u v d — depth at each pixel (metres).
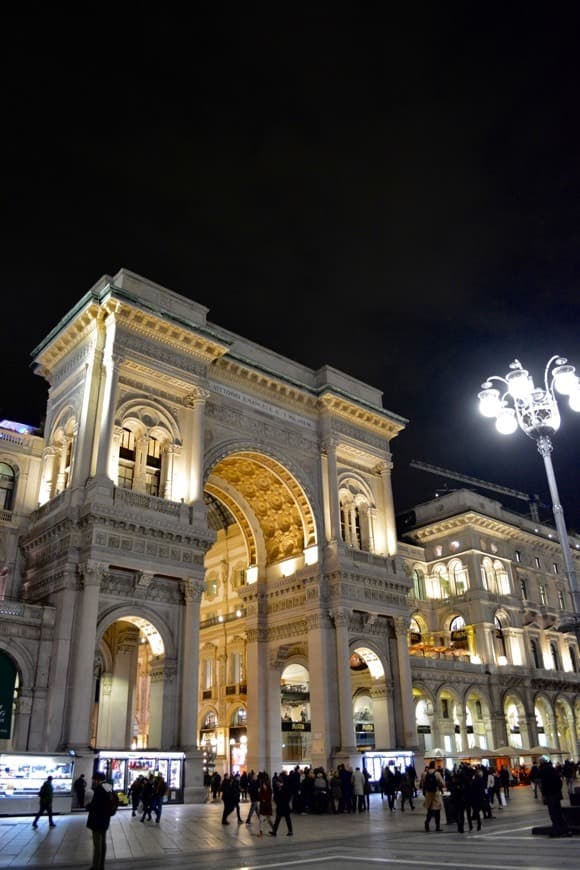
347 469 50.56
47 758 28.91
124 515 34.56
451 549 71.75
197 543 37.03
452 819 25.59
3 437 40.81
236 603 62.88
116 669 40.28
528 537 76.88
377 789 41.78
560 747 69.12
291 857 18.19
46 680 31.97
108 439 36.06
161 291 41.66
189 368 41.16
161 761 32.97
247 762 45.88
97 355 38.47
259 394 47.12
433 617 70.38
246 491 50.53
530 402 27.47
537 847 18.19
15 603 32.25
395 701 46.16
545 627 73.69
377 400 54.53
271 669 47.62
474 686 61.94
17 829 23.92
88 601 32.56
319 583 45.06
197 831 24.45
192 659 35.19
